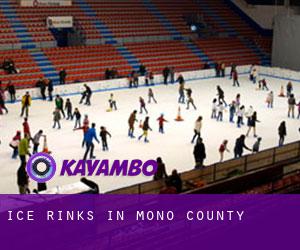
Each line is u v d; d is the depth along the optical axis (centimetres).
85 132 2156
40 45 4075
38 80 3450
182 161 2172
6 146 2325
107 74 3856
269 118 2950
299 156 2084
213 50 4869
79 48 4188
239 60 4828
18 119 2822
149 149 2320
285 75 4378
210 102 3344
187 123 2784
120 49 4384
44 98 3391
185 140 2472
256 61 4925
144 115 2955
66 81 3734
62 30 4516
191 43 4866
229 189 1680
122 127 2683
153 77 3969
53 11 4462
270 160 1956
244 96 3584
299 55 4628
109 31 4544
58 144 2362
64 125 2697
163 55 4519
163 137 2516
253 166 1894
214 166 1748
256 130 2681
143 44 4597
